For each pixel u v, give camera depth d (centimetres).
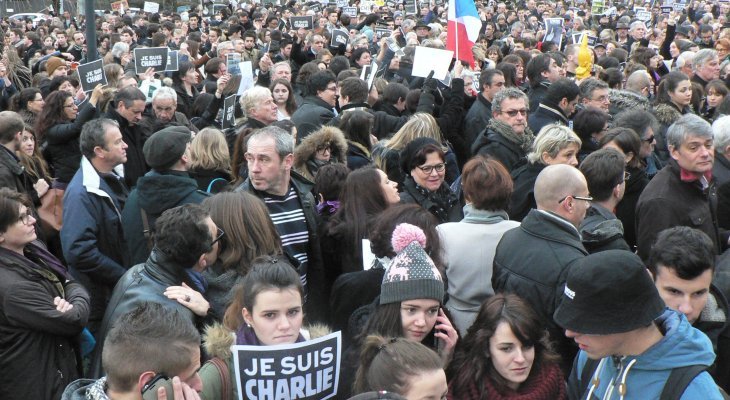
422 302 315
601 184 459
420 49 848
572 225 378
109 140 511
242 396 289
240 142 571
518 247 378
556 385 312
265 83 1155
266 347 289
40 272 392
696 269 301
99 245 495
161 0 3172
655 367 246
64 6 2670
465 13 965
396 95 855
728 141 539
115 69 937
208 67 1164
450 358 329
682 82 763
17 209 385
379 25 2000
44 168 665
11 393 376
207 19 2456
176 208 371
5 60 1234
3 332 376
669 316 256
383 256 383
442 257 393
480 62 1170
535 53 1250
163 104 729
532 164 550
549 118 721
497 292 381
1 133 604
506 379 310
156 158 471
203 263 379
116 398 253
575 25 1911
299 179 515
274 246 408
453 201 543
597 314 243
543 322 354
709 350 247
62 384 385
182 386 250
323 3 2995
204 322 355
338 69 1097
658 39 1805
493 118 657
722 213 524
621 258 245
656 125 714
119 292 362
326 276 484
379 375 268
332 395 302
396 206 395
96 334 490
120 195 529
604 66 1128
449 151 693
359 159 658
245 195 406
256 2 2880
